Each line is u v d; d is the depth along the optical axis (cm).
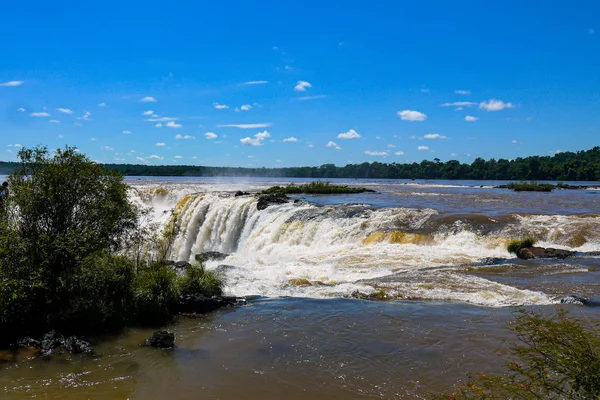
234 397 721
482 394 589
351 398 718
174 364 844
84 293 1032
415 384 759
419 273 1526
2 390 727
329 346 927
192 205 3472
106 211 1147
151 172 14950
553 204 3278
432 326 1027
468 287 1341
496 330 991
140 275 1143
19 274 955
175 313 1124
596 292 1274
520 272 1518
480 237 1997
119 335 986
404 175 15375
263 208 2886
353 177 16162
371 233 2172
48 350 876
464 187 6650
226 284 1398
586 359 487
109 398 711
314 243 2281
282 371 816
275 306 1201
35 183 1088
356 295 1291
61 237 1035
